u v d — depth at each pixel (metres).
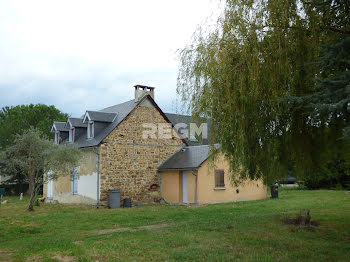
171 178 18.42
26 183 30.39
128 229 9.88
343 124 6.42
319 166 7.70
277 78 6.81
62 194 20.52
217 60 7.40
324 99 5.59
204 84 7.64
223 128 7.33
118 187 17.47
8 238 9.19
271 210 13.24
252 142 7.22
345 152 7.20
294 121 7.28
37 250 7.29
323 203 14.90
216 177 17.66
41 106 34.72
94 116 18.42
